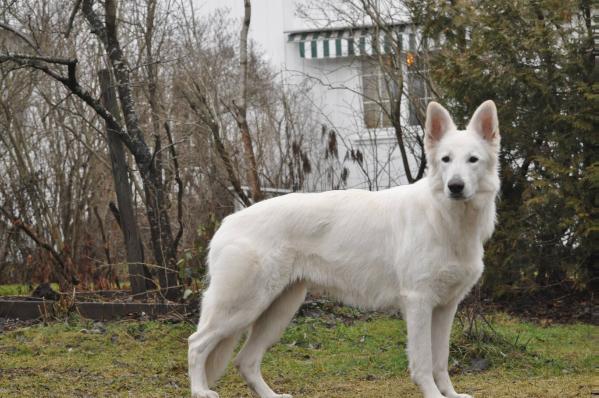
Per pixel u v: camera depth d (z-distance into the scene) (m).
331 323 9.51
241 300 6.22
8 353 8.14
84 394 6.72
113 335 8.71
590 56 11.86
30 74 13.26
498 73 11.74
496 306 11.54
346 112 18.84
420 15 13.02
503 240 11.67
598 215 11.51
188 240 13.16
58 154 13.67
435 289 6.08
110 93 10.41
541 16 12.10
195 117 13.40
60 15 13.33
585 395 6.51
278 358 8.12
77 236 13.32
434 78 12.41
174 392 6.82
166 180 13.12
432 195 6.09
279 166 14.98
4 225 13.74
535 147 11.96
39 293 10.55
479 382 7.26
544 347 8.73
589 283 11.96
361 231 6.35
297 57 19.61
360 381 7.34
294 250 6.38
